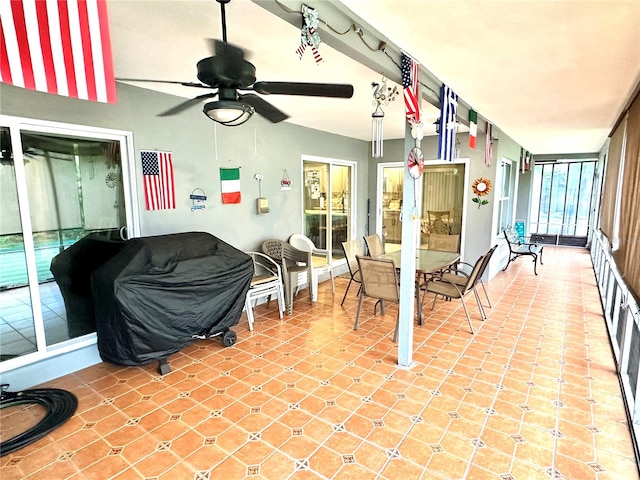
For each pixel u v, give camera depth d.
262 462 2.03
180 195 3.77
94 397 2.69
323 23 1.80
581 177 9.27
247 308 3.98
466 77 3.03
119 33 2.23
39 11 1.10
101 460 2.05
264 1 1.55
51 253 2.99
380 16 2.03
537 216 9.97
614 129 4.57
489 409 2.49
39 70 1.12
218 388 2.80
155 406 2.57
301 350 3.45
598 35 2.20
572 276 6.36
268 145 4.79
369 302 4.96
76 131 3.00
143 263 2.85
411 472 1.94
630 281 2.61
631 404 2.38
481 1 1.84
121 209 3.40
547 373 2.97
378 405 2.55
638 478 1.88
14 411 2.53
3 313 2.82
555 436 2.21
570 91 3.38
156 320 2.82
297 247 5.30
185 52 2.53
